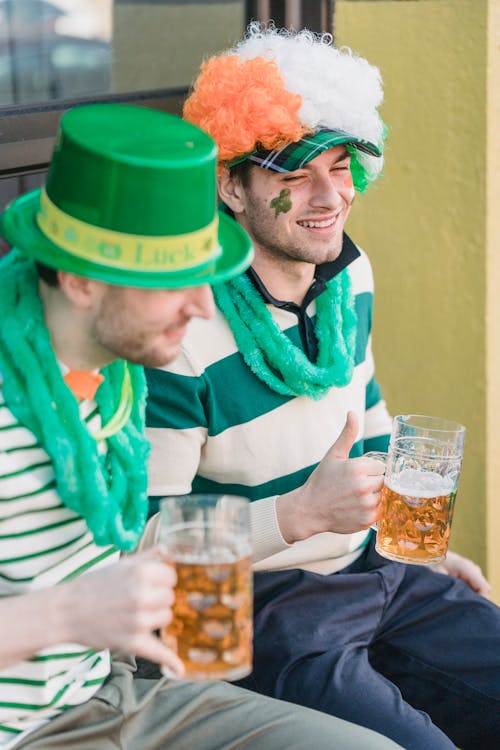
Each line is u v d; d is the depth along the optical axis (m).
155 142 1.76
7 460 1.81
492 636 2.63
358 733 2.07
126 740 2.03
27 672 1.89
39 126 2.81
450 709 2.63
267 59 2.44
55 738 1.93
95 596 1.64
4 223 1.82
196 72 3.24
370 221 3.42
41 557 1.89
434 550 2.25
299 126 2.39
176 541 1.70
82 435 1.84
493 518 3.46
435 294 3.38
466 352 3.37
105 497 1.87
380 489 2.28
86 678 2.01
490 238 3.27
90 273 1.72
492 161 3.21
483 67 3.14
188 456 2.39
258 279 2.46
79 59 3.31
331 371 2.48
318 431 2.54
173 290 1.78
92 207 1.71
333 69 2.43
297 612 2.49
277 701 2.15
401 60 3.24
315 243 2.45
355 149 2.49
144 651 1.65
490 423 3.39
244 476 2.47
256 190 2.44
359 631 2.53
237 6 3.17
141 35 3.25
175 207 1.72
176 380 2.35
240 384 2.44
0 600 1.68
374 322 3.51
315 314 2.57
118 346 1.82
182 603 1.71
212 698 2.12
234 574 1.70
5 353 1.82
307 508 2.30
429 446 2.22
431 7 3.16
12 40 3.29
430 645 2.64
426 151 3.28
